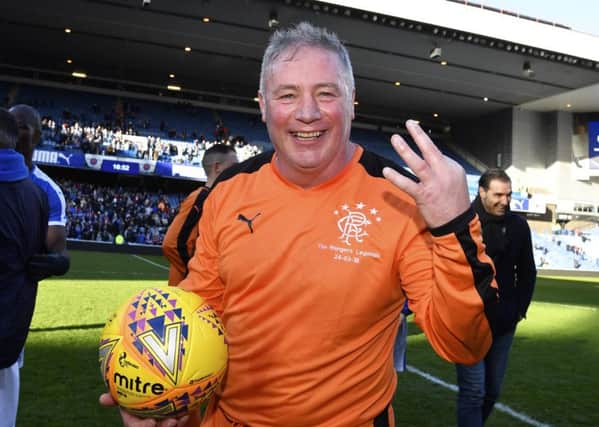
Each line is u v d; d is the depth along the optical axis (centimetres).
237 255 163
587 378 561
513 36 2644
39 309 819
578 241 3447
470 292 131
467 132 4106
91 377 484
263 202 164
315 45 153
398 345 378
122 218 2714
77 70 3375
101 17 2552
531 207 3478
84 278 1262
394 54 2867
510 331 351
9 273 235
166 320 150
